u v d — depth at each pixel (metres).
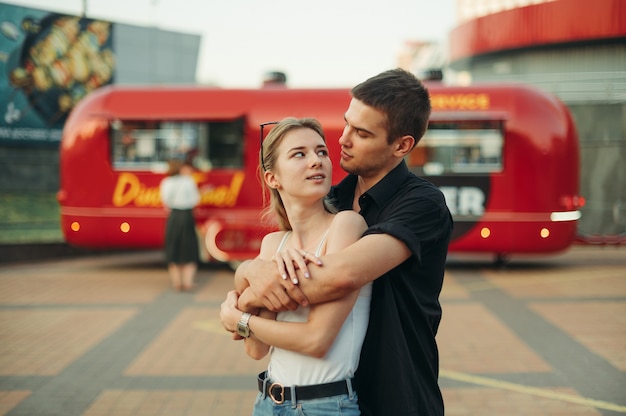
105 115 10.60
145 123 10.59
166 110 10.53
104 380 5.15
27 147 15.94
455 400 4.65
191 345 6.18
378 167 1.91
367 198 1.92
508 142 9.91
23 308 7.96
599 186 14.14
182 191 8.98
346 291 1.69
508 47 16.77
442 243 1.89
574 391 4.83
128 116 10.58
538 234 9.86
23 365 5.57
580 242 10.82
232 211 10.40
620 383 5.00
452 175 10.06
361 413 1.85
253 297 1.80
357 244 1.72
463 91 10.05
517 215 9.91
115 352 5.96
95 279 10.17
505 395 4.75
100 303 8.24
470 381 5.07
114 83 17.34
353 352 1.81
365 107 1.86
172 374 5.29
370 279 1.70
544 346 6.05
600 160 14.15
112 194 10.61
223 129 10.45
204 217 10.43
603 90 14.47
